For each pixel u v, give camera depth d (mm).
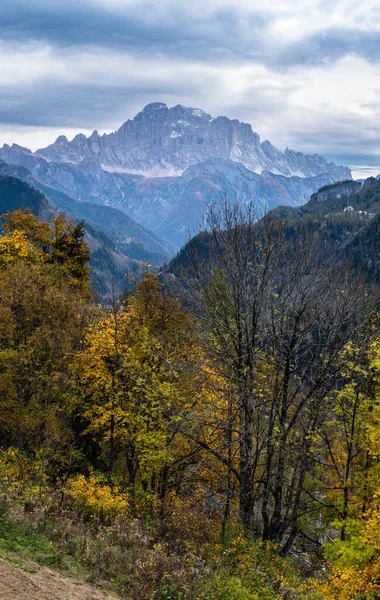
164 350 23453
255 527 22297
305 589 16531
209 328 21141
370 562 18938
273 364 20797
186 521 18578
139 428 23844
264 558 17766
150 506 20375
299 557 24750
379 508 20062
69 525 14391
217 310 20688
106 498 17953
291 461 21766
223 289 20797
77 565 12492
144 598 12000
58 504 16625
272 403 20594
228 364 20703
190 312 23406
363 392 21344
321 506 23234
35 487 17719
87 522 16391
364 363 21672
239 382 20156
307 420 21516
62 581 11219
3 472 19656
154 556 13930
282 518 24125
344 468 23391
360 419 21375
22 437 25297
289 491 22656
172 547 16141
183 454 23625
